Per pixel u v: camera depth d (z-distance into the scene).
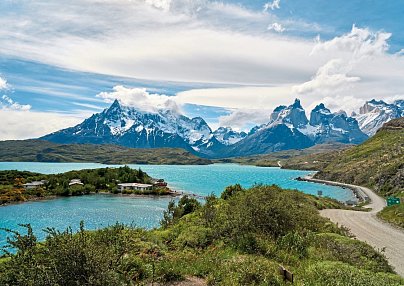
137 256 16.20
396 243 28.91
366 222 41.22
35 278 9.38
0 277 9.65
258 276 14.16
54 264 9.57
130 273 13.65
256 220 22.23
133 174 160.00
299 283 14.29
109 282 9.89
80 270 9.63
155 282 14.23
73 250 9.67
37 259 9.77
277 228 22.14
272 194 25.00
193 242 22.97
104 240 13.27
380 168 146.38
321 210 52.75
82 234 10.44
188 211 42.25
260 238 20.38
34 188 126.31
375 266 18.70
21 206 98.44
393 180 112.50
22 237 10.23
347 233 29.95
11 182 134.38
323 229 27.75
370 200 94.06
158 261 16.50
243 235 20.72
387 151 175.88
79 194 129.00
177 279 14.73
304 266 16.92
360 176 160.88
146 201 111.25
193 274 15.46
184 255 19.03
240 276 14.25
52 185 131.12
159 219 75.62
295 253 19.34
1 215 82.50
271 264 15.91
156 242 21.72
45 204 103.00
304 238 21.05
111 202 108.44
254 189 26.14
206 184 176.62
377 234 33.12
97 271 9.73
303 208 35.81
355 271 15.37
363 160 186.25
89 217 79.31
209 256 18.16
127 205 101.06
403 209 44.38
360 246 21.14
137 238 20.62
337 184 165.50
